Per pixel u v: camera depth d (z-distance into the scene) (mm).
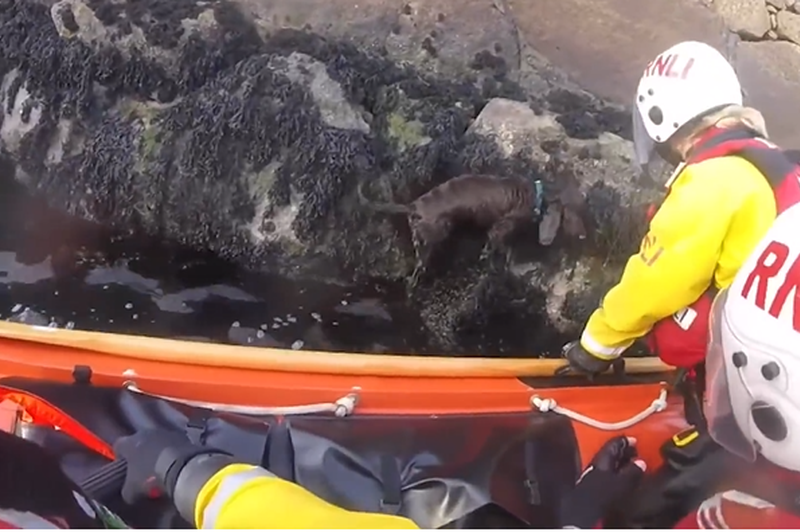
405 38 4383
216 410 2498
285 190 3990
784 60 4324
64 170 4285
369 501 2066
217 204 4082
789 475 1874
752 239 1779
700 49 1932
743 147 1812
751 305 1771
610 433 2561
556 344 3789
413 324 3910
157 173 4121
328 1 4375
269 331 3887
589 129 3988
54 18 4281
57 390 2471
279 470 2199
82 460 2152
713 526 1994
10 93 4383
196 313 3941
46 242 4168
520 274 3836
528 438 2389
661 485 2236
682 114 1903
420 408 2668
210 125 4062
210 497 1451
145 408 2387
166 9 4238
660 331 2113
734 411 1892
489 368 2787
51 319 3832
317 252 4023
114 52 4227
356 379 2758
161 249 4191
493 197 3672
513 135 3914
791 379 1731
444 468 2213
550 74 4402
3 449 1462
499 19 4410
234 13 4270
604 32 4461
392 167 3973
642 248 1939
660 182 3652
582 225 3754
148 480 1663
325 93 4039
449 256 3846
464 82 4301
